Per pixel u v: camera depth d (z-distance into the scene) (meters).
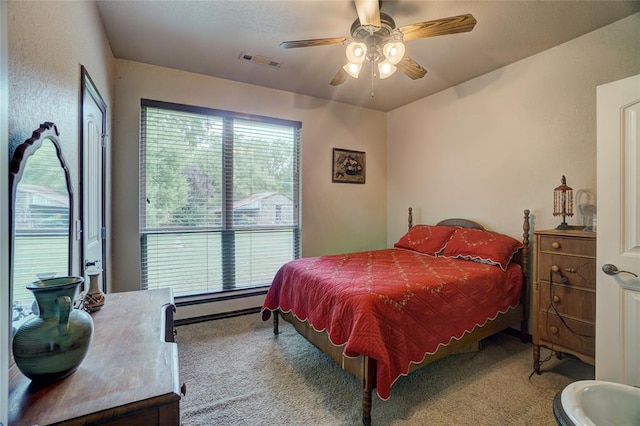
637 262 1.57
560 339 2.01
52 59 1.18
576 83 2.39
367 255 3.04
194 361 2.27
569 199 2.42
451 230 3.15
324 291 2.00
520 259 2.74
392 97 3.72
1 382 0.54
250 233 3.40
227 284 3.26
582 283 1.91
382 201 4.27
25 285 0.91
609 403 1.33
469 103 3.21
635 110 1.58
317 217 3.78
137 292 1.67
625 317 1.61
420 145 3.79
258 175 3.43
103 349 0.99
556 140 2.52
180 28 2.27
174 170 3.01
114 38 2.41
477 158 3.14
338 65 2.88
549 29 2.26
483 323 2.19
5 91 0.56
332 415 1.69
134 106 2.80
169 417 0.76
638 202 1.57
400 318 1.75
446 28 1.81
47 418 0.67
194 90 3.05
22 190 0.88
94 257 1.92
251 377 2.06
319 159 3.78
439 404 1.80
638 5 1.98
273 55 2.69
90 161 1.81
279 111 3.50
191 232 3.09
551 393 1.91
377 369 1.56
